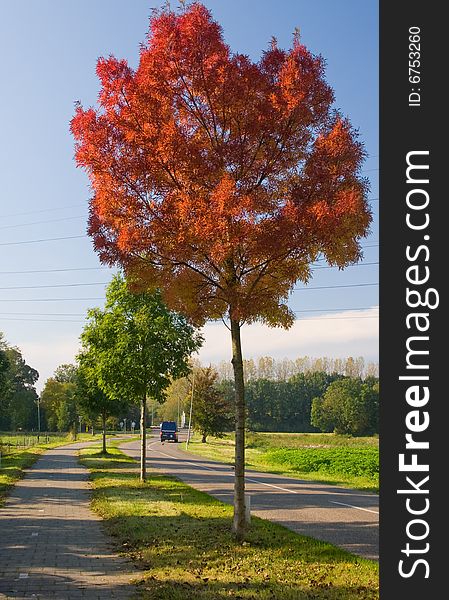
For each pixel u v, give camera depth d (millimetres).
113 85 10344
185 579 8094
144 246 10352
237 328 11023
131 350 20391
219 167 10234
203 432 73312
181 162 10055
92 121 10445
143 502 15727
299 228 9695
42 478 23016
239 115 10492
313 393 120438
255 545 10258
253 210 9727
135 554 9711
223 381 117375
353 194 9516
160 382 20609
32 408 101938
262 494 19844
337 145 10062
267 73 10570
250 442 70688
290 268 10258
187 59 10258
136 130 10250
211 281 10781
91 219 11156
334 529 12641
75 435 78688
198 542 10445
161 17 10414
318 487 23469
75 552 9883
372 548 10562
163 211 10125
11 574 8414
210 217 9477
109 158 10320
